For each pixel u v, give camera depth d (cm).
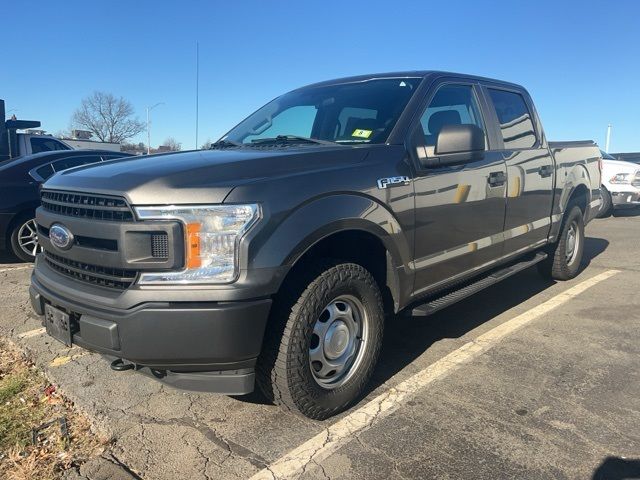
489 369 369
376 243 325
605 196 1233
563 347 407
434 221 355
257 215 255
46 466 262
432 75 396
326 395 296
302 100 426
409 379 355
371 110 372
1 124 980
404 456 269
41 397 334
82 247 273
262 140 384
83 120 6388
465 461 265
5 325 449
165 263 248
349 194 296
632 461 263
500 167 426
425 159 349
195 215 248
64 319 281
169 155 332
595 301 529
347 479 253
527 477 252
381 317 324
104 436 288
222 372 265
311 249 295
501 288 582
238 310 248
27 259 691
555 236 545
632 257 755
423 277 353
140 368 275
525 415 307
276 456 271
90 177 287
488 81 459
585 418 303
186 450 276
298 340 276
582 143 617
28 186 684
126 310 251
